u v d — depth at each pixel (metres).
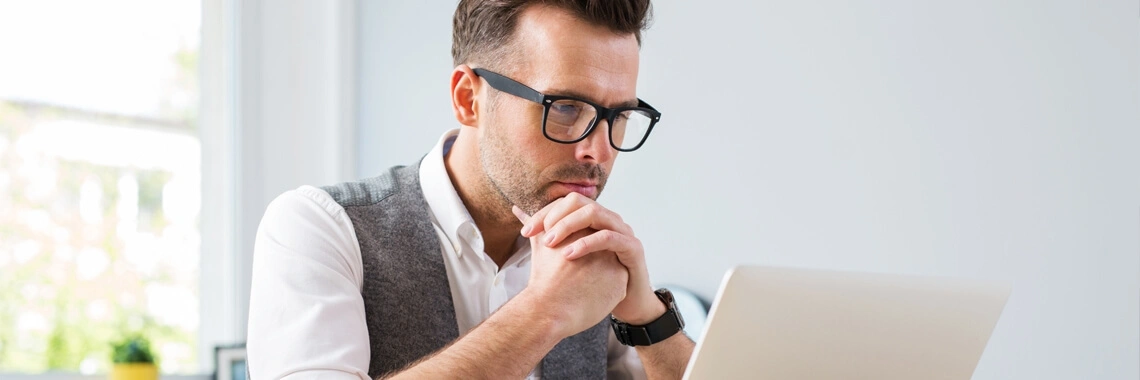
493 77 1.19
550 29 1.15
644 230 2.30
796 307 0.87
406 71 2.77
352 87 2.86
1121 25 1.71
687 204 2.23
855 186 1.99
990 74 1.85
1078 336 1.74
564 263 1.07
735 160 2.16
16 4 2.43
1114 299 1.70
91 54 2.54
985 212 1.85
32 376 2.37
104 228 2.55
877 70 1.98
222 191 2.75
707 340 0.84
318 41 2.86
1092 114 1.74
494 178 1.21
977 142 1.86
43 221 2.46
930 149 1.91
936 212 1.90
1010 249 1.82
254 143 2.76
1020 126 1.81
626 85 1.17
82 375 2.45
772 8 2.13
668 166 2.27
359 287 1.23
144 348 2.27
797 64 2.09
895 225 1.94
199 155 2.73
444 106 2.68
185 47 2.71
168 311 2.65
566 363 1.32
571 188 1.17
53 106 2.48
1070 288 1.75
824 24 2.06
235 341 2.72
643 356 1.24
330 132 2.84
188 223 2.70
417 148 2.73
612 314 1.23
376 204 1.29
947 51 1.90
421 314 1.25
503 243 1.34
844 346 0.92
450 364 0.99
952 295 0.97
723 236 2.17
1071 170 1.75
